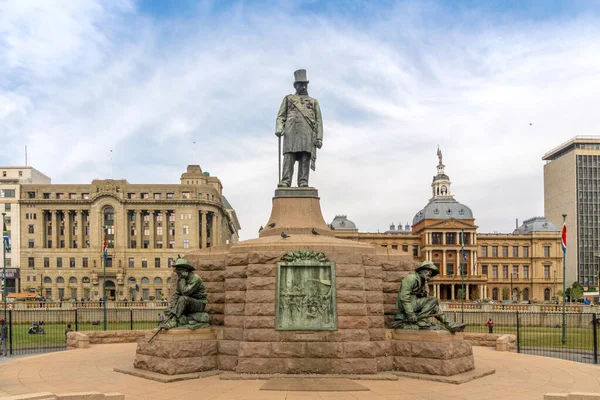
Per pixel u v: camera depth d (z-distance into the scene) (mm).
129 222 118312
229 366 16781
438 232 125438
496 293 130375
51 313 57312
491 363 19531
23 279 115250
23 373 16953
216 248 19719
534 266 131000
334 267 17172
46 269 115812
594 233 149625
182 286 17625
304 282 17000
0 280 113812
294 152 21016
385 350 16984
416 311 17734
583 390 14672
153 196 118000
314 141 21156
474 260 123750
